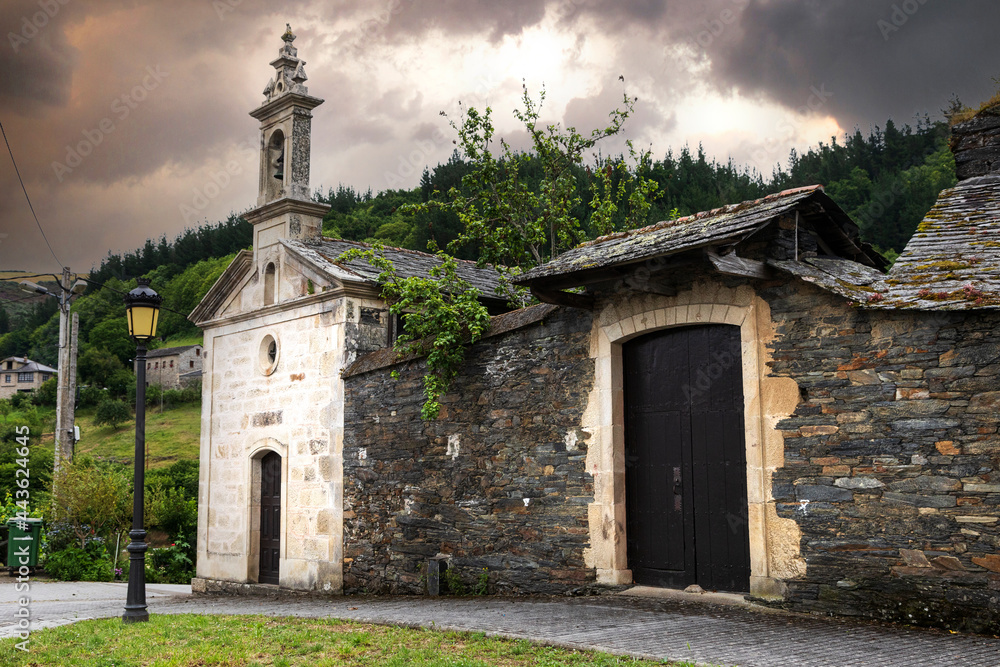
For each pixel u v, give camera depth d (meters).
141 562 8.26
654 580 8.45
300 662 5.61
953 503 6.35
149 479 28.80
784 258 7.68
